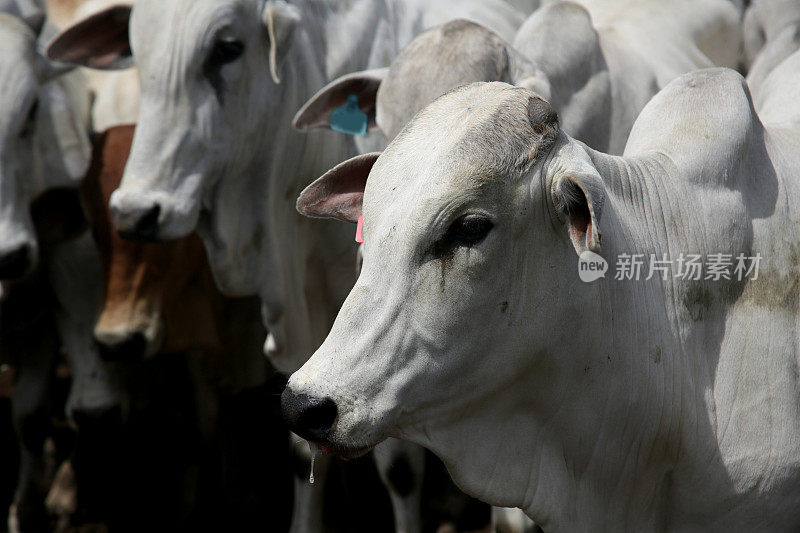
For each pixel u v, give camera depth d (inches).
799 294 213.2
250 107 313.3
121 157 341.7
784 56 311.4
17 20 349.1
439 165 179.8
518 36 315.3
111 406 362.3
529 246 185.0
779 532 212.7
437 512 377.4
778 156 221.3
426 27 367.9
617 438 203.0
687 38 378.6
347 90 288.4
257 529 385.7
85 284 361.1
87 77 417.4
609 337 196.4
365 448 181.8
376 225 183.5
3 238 325.7
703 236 206.4
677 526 212.5
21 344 381.4
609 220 193.9
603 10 391.5
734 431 205.3
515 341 188.2
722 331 208.8
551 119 184.5
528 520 286.7
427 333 181.3
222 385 374.6
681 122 217.2
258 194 323.3
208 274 346.9
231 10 302.2
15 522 384.5
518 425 199.2
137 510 390.6
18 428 381.7
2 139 329.1
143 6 307.4
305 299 342.3
